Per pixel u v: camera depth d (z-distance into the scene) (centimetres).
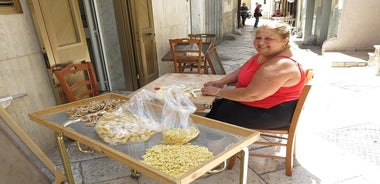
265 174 183
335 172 181
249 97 154
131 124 119
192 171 82
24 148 162
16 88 195
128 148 104
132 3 339
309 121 256
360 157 196
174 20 471
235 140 105
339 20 511
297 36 810
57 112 141
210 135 112
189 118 123
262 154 196
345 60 446
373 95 317
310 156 200
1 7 182
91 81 235
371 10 490
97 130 114
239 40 880
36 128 214
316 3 686
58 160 211
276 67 148
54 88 221
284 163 195
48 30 209
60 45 223
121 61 388
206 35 456
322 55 535
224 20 865
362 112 272
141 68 371
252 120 164
